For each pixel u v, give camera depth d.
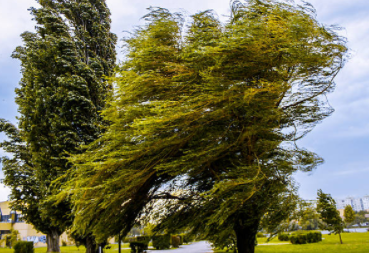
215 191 6.80
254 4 7.71
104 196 7.27
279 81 7.13
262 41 6.42
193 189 9.51
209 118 6.96
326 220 19.44
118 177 6.95
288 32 6.48
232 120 7.49
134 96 7.82
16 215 48.03
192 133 7.08
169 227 9.69
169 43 8.48
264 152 7.83
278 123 8.27
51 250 18.80
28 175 17.12
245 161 7.80
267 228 7.87
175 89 7.60
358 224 60.53
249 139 7.54
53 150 11.45
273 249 17.77
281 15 6.96
